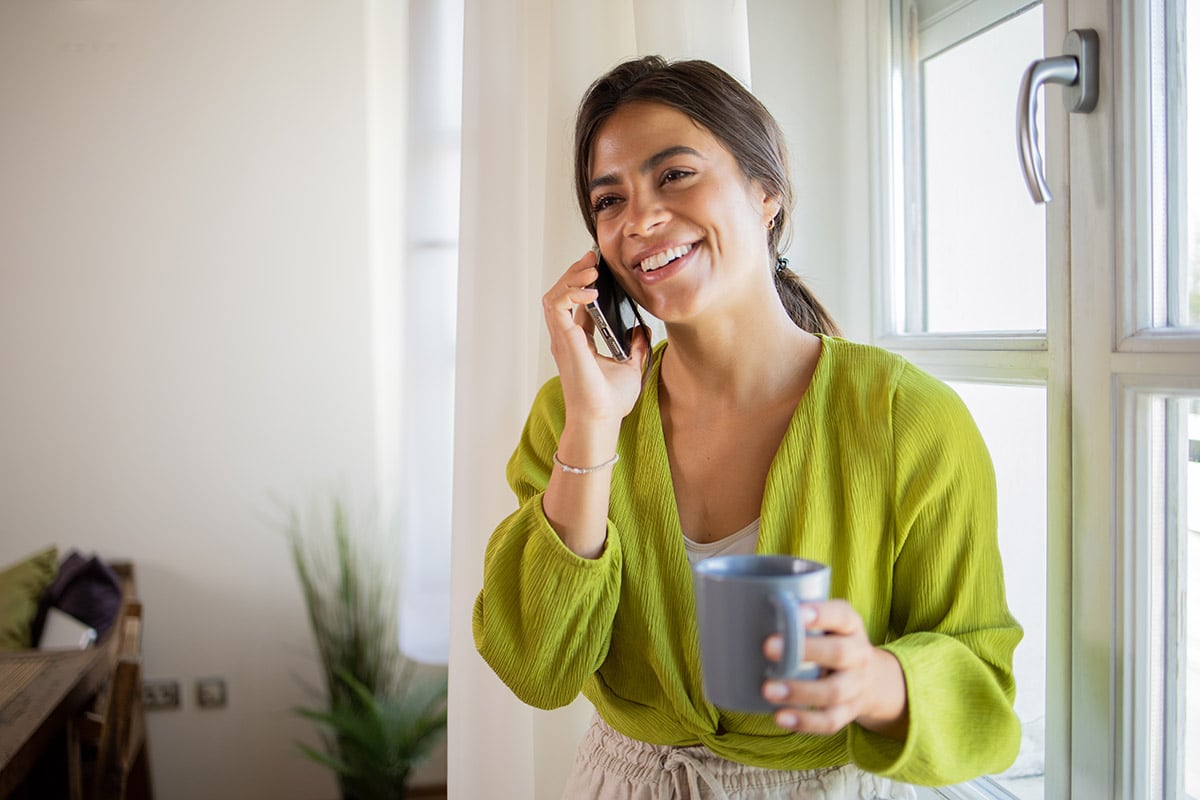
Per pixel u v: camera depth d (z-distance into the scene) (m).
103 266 3.17
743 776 0.91
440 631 2.46
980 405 1.14
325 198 3.24
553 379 1.12
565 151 1.27
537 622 0.91
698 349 0.95
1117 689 0.88
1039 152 0.89
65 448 3.18
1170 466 0.85
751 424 0.96
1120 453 0.86
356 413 3.28
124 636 2.42
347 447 3.28
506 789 1.28
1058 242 0.94
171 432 3.21
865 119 1.31
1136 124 0.83
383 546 3.27
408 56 2.41
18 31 3.12
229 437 3.24
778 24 1.35
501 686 1.29
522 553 0.95
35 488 3.17
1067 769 0.95
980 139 1.13
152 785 3.23
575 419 0.90
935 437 0.88
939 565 0.88
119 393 3.19
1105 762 0.89
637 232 0.89
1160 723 0.87
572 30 1.27
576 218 1.27
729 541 0.93
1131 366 0.84
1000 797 1.12
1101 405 0.88
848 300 1.38
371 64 3.25
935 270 1.25
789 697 0.58
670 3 1.18
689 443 0.98
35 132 3.13
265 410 3.25
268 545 3.26
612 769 0.98
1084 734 0.92
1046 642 0.98
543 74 1.33
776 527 0.90
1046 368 0.98
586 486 0.90
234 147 3.21
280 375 3.25
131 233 3.18
